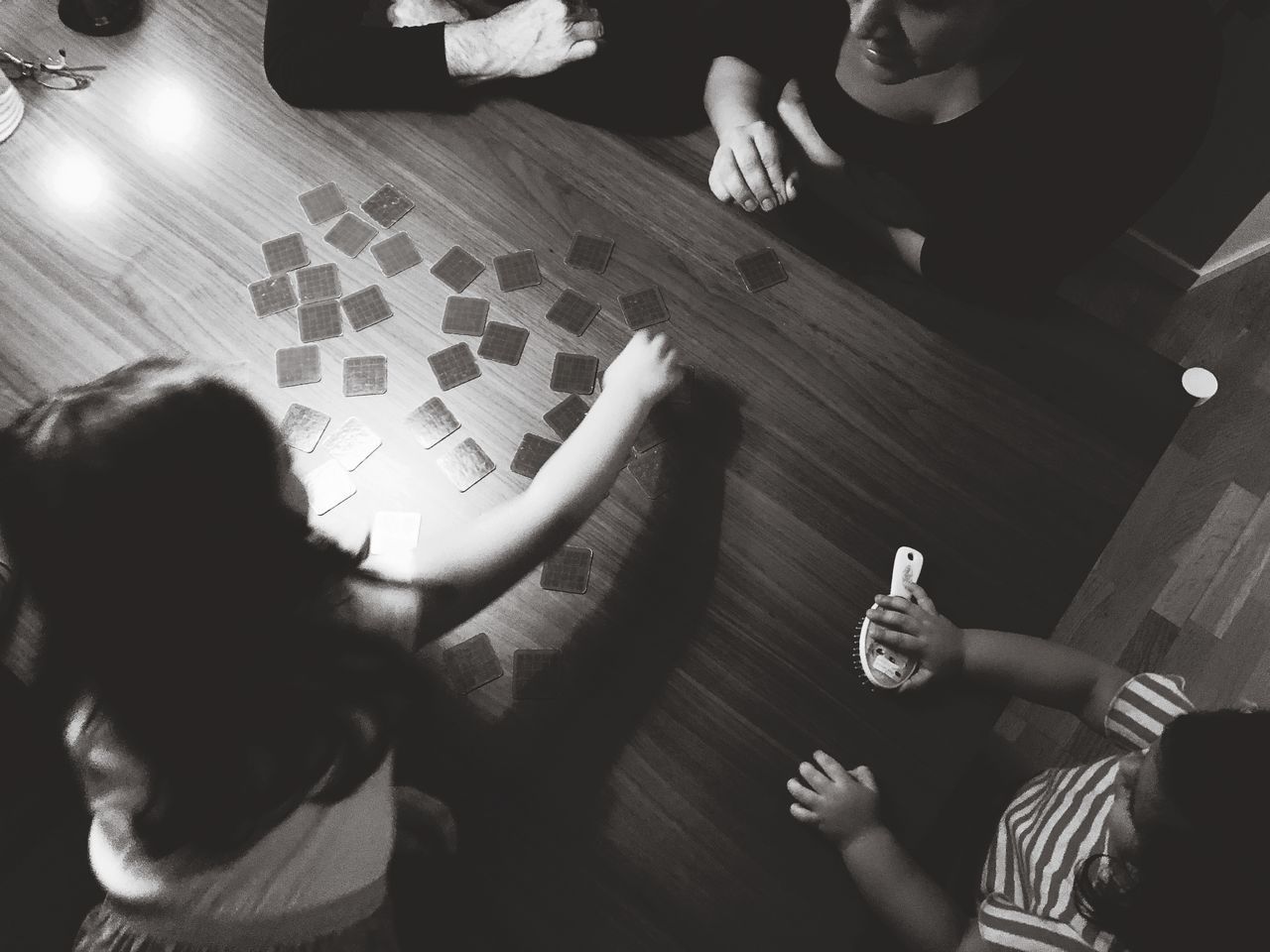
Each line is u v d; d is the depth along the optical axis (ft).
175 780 2.15
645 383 4.10
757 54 5.06
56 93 4.92
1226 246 7.49
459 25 4.82
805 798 3.61
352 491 4.12
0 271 4.50
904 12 3.56
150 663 1.98
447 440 4.24
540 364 4.40
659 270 4.63
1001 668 3.85
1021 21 4.11
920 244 4.63
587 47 4.83
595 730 3.76
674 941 3.50
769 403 4.37
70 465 1.86
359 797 2.55
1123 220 4.59
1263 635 6.97
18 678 3.51
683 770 3.72
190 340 4.40
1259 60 5.90
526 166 4.84
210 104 4.92
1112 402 4.44
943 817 4.64
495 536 3.54
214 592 1.96
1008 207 4.70
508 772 3.68
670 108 5.04
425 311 4.49
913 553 4.10
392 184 4.76
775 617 3.98
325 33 4.83
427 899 3.47
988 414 4.39
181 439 1.93
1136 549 7.26
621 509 4.14
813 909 3.55
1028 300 4.58
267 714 2.14
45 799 3.71
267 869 2.37
